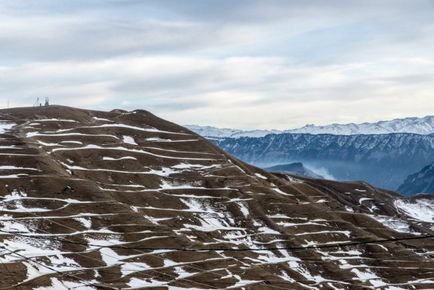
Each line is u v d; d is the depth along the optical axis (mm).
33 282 152250
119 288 163750
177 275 179375
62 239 181125
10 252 164750
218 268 189000
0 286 145875
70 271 166125
